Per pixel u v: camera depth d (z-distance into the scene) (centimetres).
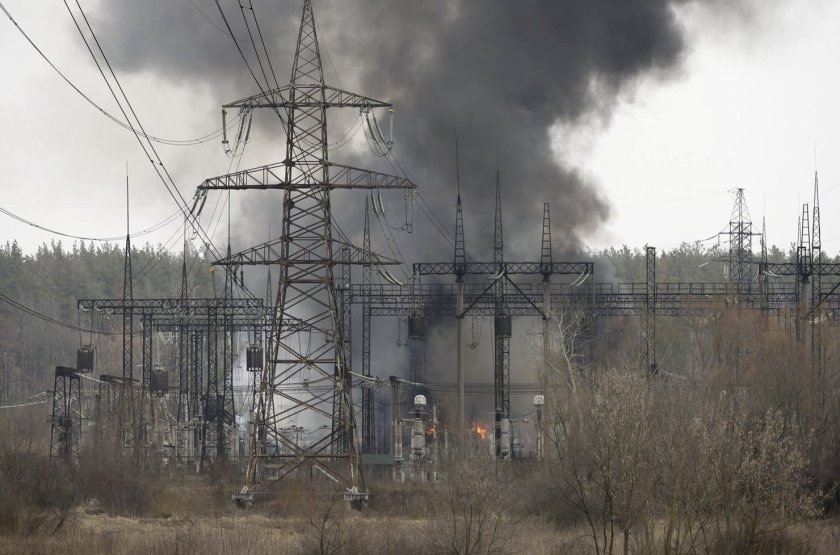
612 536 9481
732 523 9531
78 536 11050
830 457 13962
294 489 13850
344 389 14212
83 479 15000
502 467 14525
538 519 12888
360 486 14112
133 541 10588
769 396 15962
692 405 11869
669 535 9256
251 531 11444
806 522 11100
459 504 11719
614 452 9481
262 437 14225
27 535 11456
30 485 14038
